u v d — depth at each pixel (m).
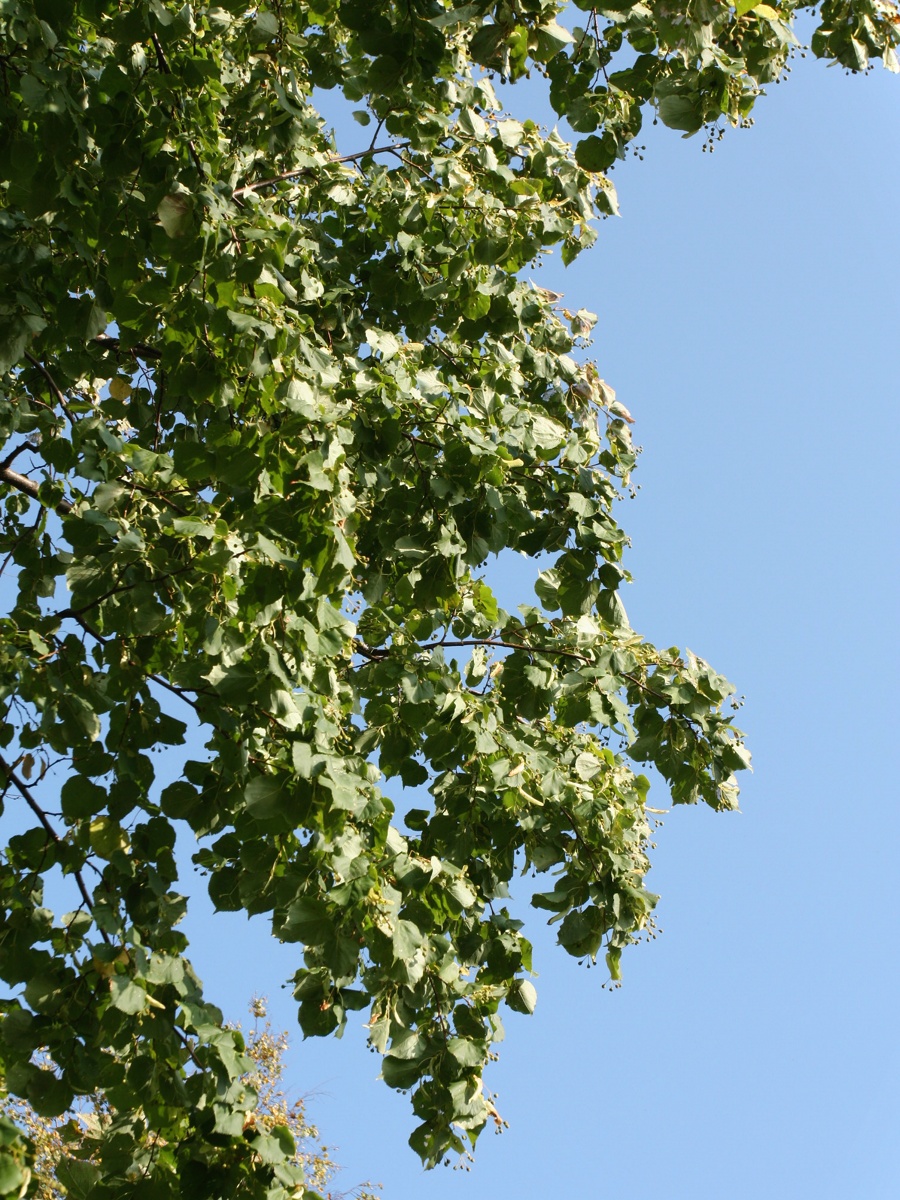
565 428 6.25
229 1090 3.75
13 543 5.20
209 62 4.34
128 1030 3.78
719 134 5.02
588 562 5.51
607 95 5.43
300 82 6.24
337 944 3.90
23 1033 3.69
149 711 4.34
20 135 4.12
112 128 4.18
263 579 3.99
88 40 4.98
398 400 4.92
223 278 4.04
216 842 4.52
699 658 5.49
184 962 3.93
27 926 3.96
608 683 5.35
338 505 4.00
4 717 4.35
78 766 4.24
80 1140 3.95
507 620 5.64
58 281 4.75
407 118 6.03
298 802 3.83
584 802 5.48
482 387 5.66
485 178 5.91
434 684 5.10
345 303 6.33
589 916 5.38
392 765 5.54
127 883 4.11
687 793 5.51
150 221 4.25
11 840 4.08
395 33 4.53
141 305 4.31
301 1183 3.84
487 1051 4.40
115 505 4.24
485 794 5.44
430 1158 4.36
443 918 4.88
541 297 6.47
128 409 5.96
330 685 4.30
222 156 4.60
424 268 6.03
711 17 4.33
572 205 6.18
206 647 3.94
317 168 6.25
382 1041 4.31
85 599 4.22
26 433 5.02
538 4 4.55
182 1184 3.76
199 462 4.14
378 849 4.17
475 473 5.01
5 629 4.08
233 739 4.31
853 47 5.55
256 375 4.05
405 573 5.52
